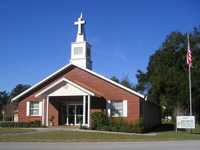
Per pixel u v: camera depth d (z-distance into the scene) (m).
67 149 11.51
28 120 26.69
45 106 26.44
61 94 23.56
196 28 54.19
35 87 26.98
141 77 63.22
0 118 64.19
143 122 22.95
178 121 22.52
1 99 91.62
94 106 24.70
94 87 25.05
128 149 11.64
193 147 12.66
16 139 15.08
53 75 26.42
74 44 27.56
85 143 14.08
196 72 41.41
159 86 43.88
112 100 24.28
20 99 27.33
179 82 41.94
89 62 27.94
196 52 51.69
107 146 12.75
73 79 26.08
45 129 21.23
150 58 60.16
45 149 11.46
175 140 16.50
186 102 38.91
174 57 52.75
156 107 34.72
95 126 22.52
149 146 12.90
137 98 23.33
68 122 25.94
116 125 22.72
